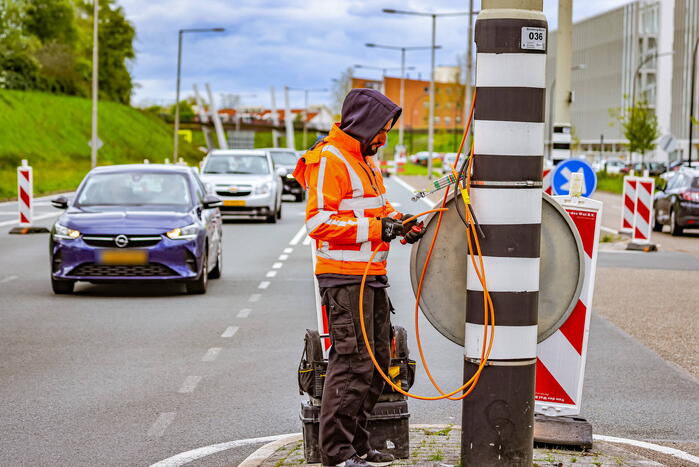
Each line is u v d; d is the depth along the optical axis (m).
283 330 11.33
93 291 14.81
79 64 129.38
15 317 12.23
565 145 18.67
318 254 5.20
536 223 4.88
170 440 6.73
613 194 57.12
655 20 136.25
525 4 4.80
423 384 8.65
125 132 112.25
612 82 143.38
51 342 10.53
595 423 7.34
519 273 4.84
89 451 6.46
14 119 92.94
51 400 7.92
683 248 23.91
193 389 8.32
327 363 5.51
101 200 15.16
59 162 90.50
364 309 5.15
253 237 24.80
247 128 160.50
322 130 170.50
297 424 7.18
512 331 4.86
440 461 5.52
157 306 13.24
